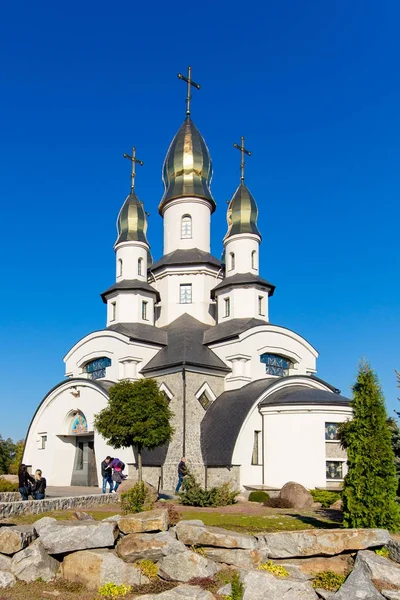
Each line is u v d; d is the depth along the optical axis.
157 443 32.03
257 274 48.31
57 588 16.16
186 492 29.45
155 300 49.66
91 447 44.69
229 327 45.38
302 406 36.84
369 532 16.67
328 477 36.00
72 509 25.33
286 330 45.88
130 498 22.88
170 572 16.23
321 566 16.33
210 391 42.03
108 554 16.55
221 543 16.91
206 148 53.97
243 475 36.56
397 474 22.11
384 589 15.02
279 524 21.98
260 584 15.18
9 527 17.75
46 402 47.34
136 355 44.12
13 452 69.88
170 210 53.03
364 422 19.09
